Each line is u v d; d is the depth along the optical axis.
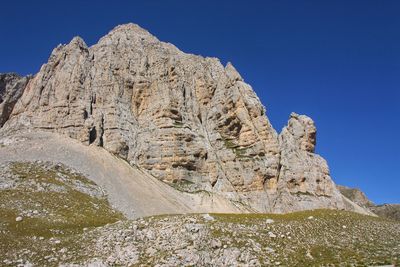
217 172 134.75
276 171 132.38
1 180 84.31
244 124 141.38
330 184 135.88
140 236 51.31
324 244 50.69
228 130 144.50
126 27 170.25
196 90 156.75
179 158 133.12
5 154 105.44
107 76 146.12
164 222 53.69
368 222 59.84
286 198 127.19
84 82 140.25
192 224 51.81
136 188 111.69
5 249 51.16
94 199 91.62
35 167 98.19
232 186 132.25
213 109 150.62
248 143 139.00
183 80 154.50
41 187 85.50
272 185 130.75
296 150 138.38
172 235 50.38
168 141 135.38
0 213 65.19
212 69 166.12
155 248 48.69
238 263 45.44
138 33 168.12
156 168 131.00
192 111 149.62
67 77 138.88
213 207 120.62
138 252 48.19
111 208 90.50
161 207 105.44
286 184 130.25
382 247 50.00
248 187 130.88
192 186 129.75
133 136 136.25
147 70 152.88
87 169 109.31
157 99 144.88
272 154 135.00
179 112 142.88
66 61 143.88
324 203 128.50
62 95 134.38
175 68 152.88
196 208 117.50
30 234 57.22
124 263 46.59
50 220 65.31
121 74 149.12
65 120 129.25
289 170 132.50
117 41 160.12
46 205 75.25
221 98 150.75
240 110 143.75
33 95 138.62
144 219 56.12
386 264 43.09
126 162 126.50
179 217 55.28
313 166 136.50
